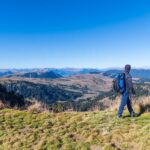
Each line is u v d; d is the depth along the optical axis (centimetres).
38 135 1150
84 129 1178
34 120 1370
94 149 979
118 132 1087
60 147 1016
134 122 1190
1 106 1673
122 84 1252
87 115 1412
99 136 1081
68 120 1342
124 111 1415
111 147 957
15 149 1036
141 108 1391
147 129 1056
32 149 1020
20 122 1346
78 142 1040
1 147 1076
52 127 1253
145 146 920
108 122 1238
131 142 988
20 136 1150
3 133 1205
